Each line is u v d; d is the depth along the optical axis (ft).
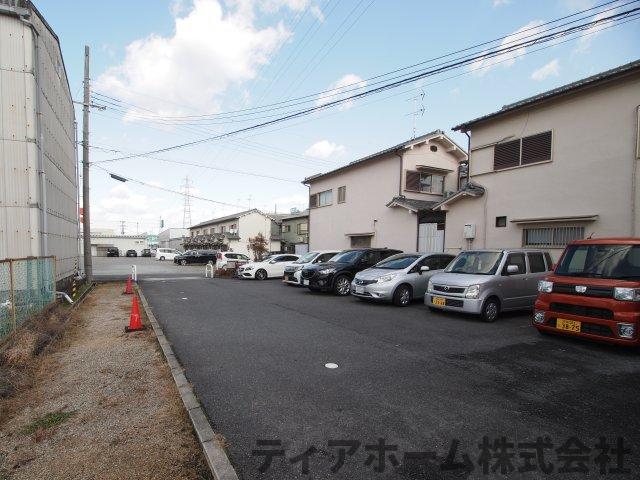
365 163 60.75
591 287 18.93
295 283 45.93
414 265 32.99
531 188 35.27
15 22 29.58
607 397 13.19
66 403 12.62
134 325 22.50
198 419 11.12
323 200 73.41
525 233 35.88
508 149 37.76
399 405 12.41
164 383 14.29
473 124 40.70
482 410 12.10
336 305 32.48
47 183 33.91
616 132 29.19
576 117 31.99
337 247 67.97
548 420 11.50
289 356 17.60
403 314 28.19
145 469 9.03
